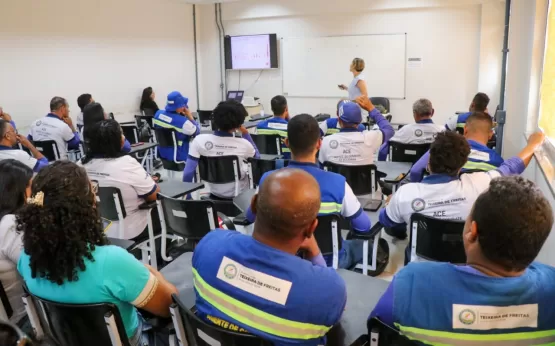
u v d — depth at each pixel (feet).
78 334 4.58
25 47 20.88
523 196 3.31
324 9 27.40
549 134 10.15
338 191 7.02
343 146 10.61
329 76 28.37
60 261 4.31
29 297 4.78
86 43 23.80
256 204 3.93
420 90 26.07
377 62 26.81
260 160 10.84
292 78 29.58
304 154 7.20
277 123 15.11
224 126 11.14
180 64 30.50
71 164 4.64
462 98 25.17
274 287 3.68
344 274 5.27
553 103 9.93
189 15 30.76
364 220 7.30
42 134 17.17
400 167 11.51
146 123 22.41
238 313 3.75
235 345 3.81
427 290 3.52
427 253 6.88
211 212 7.89
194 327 4.11
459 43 24.68
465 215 6.59
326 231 7.19
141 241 9.21
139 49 27.12
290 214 3.66
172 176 19.16
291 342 3.69
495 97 24.06
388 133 10.91
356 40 27.12
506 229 3.27
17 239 5.74
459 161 6.64
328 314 3.71
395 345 3.74
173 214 8.34
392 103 26.94
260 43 29.73
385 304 3.70
